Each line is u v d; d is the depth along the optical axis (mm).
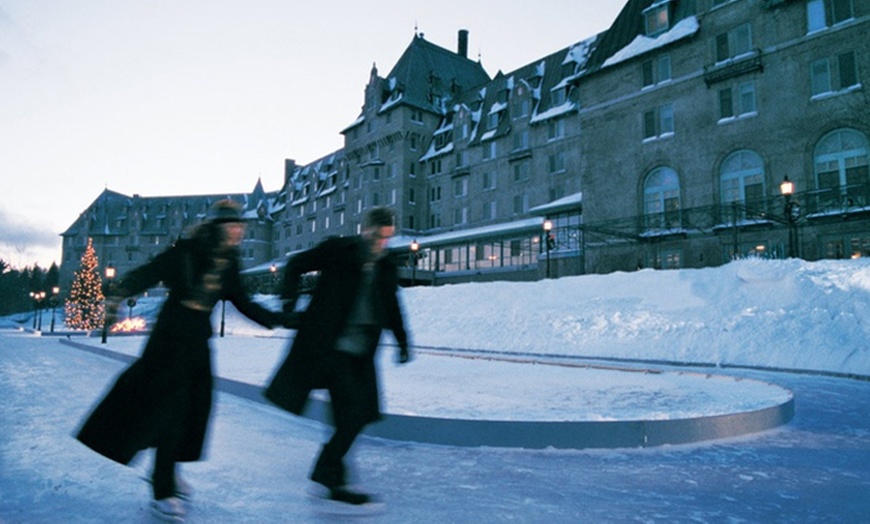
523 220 42562
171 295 3070
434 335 19734
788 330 12930
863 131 23078
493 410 5754
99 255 105250
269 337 25984
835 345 11641
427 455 4465
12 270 118188
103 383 9453
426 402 6324
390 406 5973
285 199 88000
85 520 2814
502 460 4312
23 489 3371
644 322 15906
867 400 7742
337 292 3305
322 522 2820
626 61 32219
